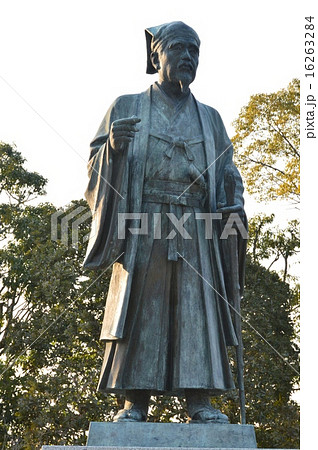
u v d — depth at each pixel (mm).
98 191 7254
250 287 18625
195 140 7613
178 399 16406
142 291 7203
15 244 20422
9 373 18438
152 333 7125
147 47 8070
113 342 7238
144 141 7469
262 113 19500
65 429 16484
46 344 18391
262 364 17453
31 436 16453
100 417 16656
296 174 19000
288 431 17219
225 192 7605
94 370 16969
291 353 18062
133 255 7188
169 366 7184
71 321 17469
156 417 16406
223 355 7297
